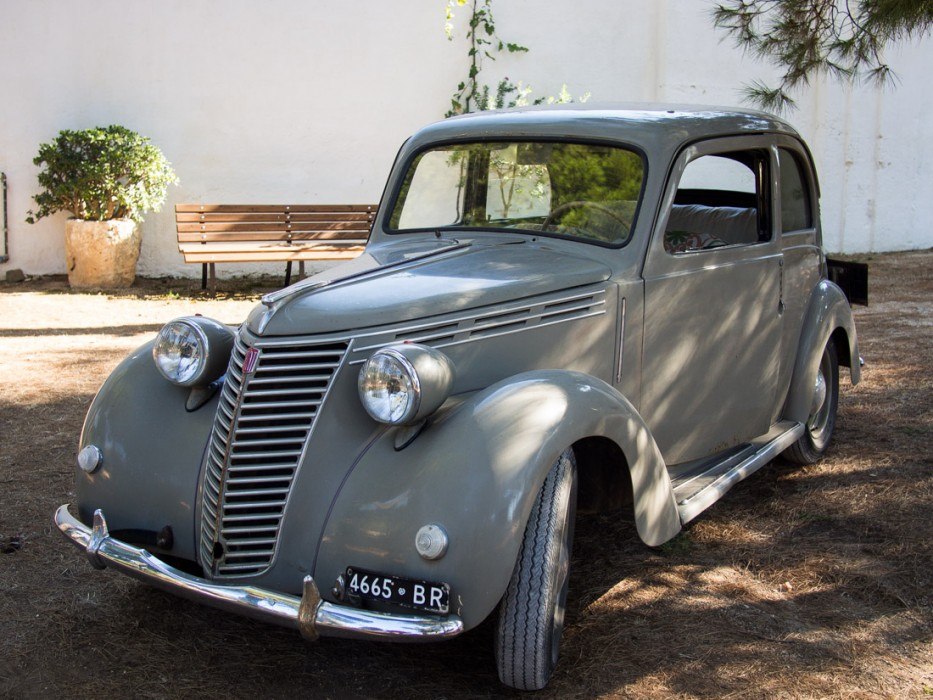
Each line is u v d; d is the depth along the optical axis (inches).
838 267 209.5
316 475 115.3
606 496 132.0
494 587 104.9
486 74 441.7
